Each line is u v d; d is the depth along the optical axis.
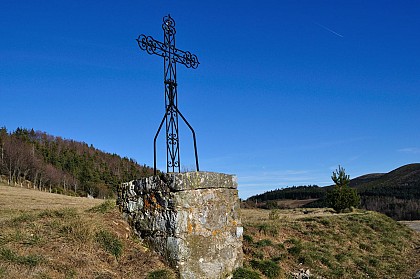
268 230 12.79
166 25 8.08
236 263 7.88
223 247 7.49
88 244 6.41
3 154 71.75
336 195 26.09
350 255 12.97
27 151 75.81
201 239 6.95
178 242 6.54
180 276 6.44
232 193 8.09
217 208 7.49
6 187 45.09
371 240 15.62
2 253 5.49
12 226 6.70
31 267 5.34
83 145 105.00
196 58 8.70
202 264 6.86
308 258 11.29
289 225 14.67
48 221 7.05
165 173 6.95
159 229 6.91
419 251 15.90
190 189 6.88
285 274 9.70
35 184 68.25
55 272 5.44
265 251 11.00
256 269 9.10
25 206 20.67
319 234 14.38
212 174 7.45
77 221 6.90
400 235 17.81
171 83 7.84
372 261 12.99
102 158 98.00
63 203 26.94
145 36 7.48
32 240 6.13
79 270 5.68
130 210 7.74
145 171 98.38
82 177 80.62
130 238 7.27
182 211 6.69
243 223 13.33
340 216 18.62
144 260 6.61
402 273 12.38
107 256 6.37
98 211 8.07
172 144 7.60
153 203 7.14
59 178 75.00
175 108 7.81
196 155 7.71
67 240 6.35
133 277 6.04
